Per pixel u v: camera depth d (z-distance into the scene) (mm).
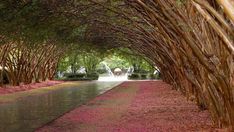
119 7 18844
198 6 6699
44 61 51812
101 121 15750
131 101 24391
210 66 10555
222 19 6301
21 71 43656
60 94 33438
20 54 42344
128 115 17281
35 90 39531
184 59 15516
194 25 11914
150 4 13172
